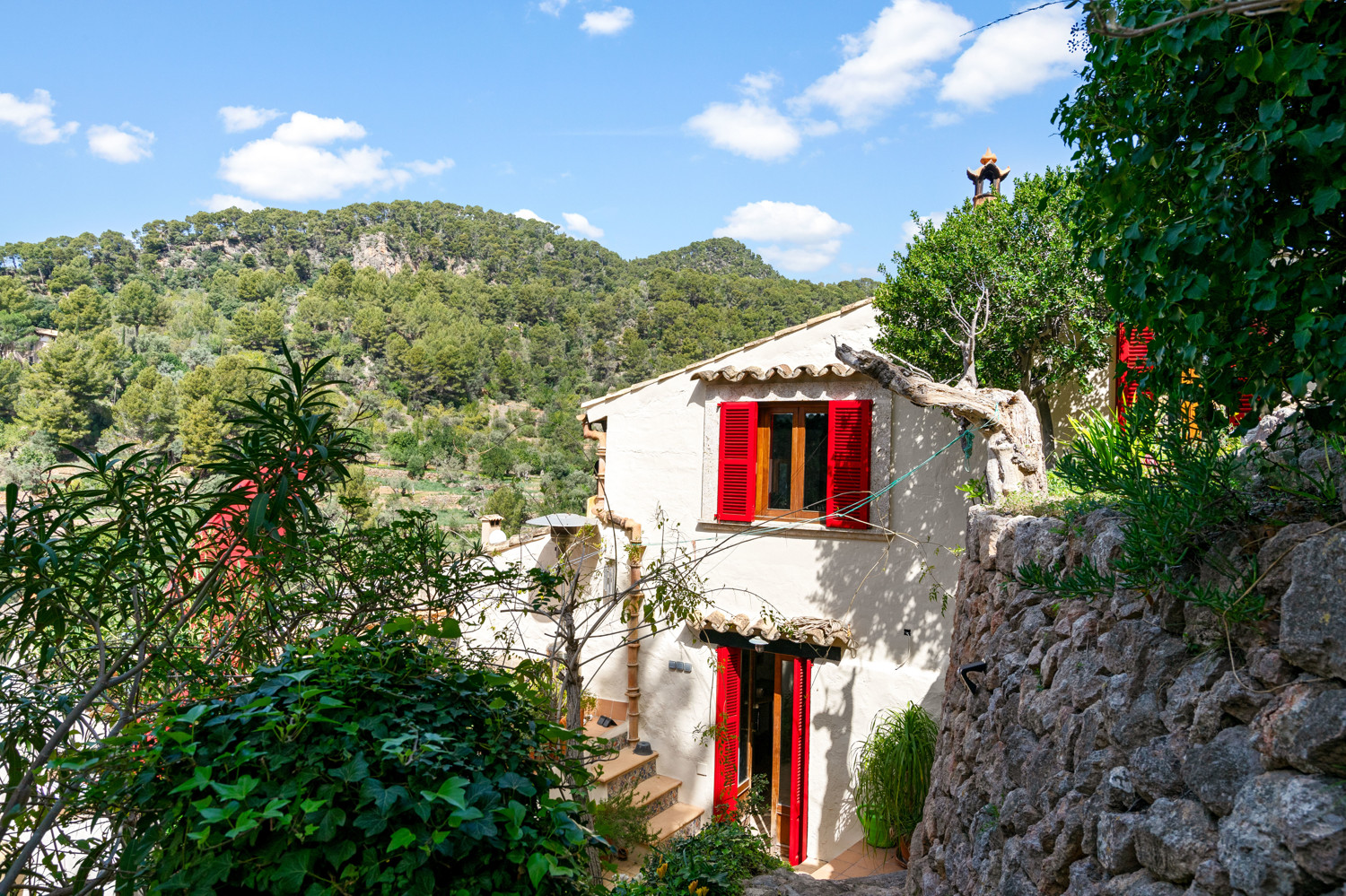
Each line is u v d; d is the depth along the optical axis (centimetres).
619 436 1070
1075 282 732
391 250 16088
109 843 246
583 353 11306
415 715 249
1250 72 194
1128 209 251
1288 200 199
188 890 198
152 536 313
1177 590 213
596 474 1087
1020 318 772
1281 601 183
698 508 1013
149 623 322
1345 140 184
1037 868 282
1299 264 199
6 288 10438
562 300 12625
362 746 226
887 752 793
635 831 680
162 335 9975
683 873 634
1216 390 230
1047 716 313
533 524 967
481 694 278
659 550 1026
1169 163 234
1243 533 219
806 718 926
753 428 976
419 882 206
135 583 320
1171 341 247
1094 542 307
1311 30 192
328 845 210
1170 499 225
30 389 7388
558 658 628
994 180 944
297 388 336
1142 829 212
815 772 913
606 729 1012
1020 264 752
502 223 17375
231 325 10319
